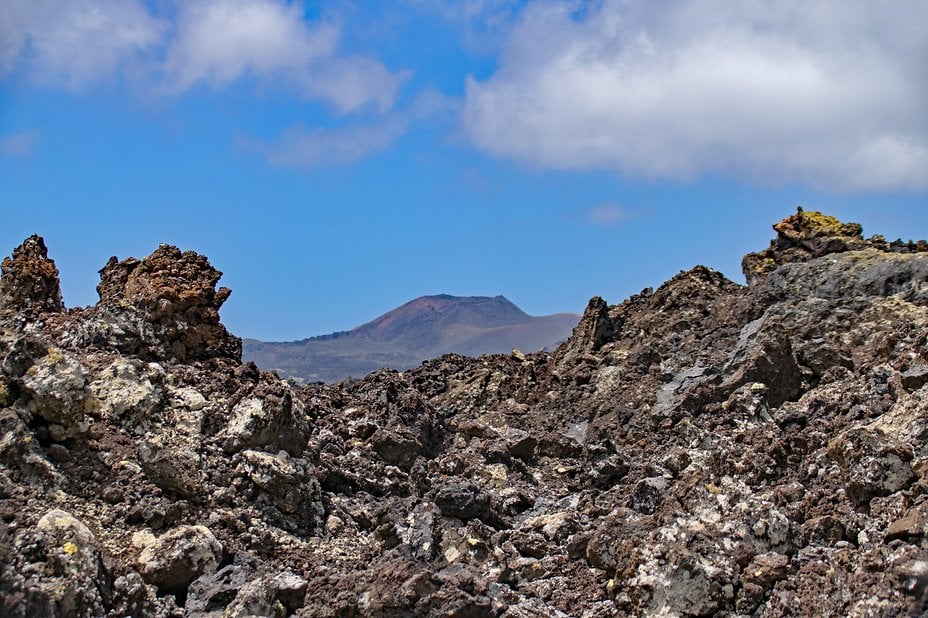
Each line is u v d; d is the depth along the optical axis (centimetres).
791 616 1546
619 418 2731
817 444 1995
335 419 2472
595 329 3325
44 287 2416
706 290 3378
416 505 2066
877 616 1432
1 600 1330
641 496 2080
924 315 2581
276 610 1580
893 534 1550
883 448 1730
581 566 1888
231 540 1772
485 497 2073
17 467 1684
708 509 1867
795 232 3312
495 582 1819
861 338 2694
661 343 3125
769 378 2561
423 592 1563
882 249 3147
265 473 1930
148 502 1748
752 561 1672
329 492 2114
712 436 2375
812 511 1783
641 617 1653
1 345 1852
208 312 2423
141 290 2381
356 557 1880
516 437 2612
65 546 1439
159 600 1579
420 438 2609
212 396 2123
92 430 1852
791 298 3000
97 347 2186
